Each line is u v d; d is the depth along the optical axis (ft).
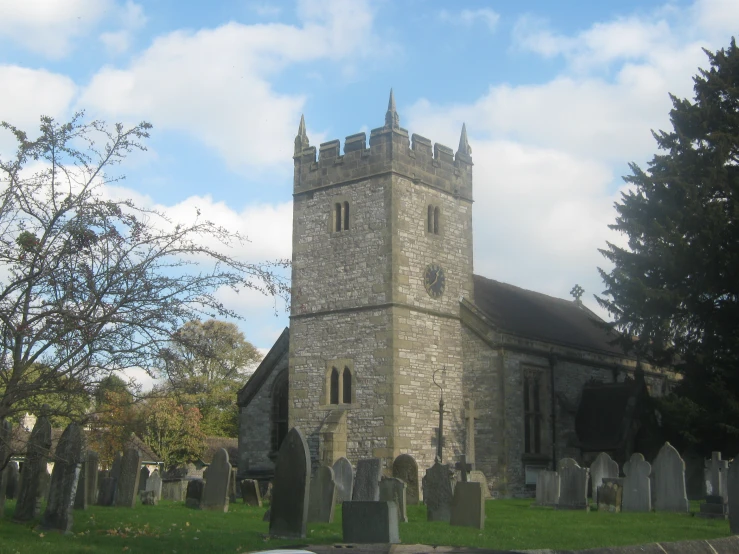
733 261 107.34
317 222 129.29
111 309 48.16
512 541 57.06
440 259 128.06
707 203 112.27
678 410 106.83
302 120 135.44
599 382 140.77
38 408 49.96
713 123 119.65
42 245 48.88
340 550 21.17
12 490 88.53
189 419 171.01
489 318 125.90
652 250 114.52
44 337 47.34
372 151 124.77
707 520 73.51
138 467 82.02
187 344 50.26
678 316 113.50
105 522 64.44
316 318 126.21
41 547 49.32
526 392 128.88
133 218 49.62
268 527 63.77
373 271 121.60
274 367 138.51
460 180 134.51
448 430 123.03
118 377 51.80
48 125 50.21
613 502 84.64
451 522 67.15
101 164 51.42
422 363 121.49
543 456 127.85
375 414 117.19
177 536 57.16
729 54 123.85
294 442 57.52
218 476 82.07
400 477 99.35
